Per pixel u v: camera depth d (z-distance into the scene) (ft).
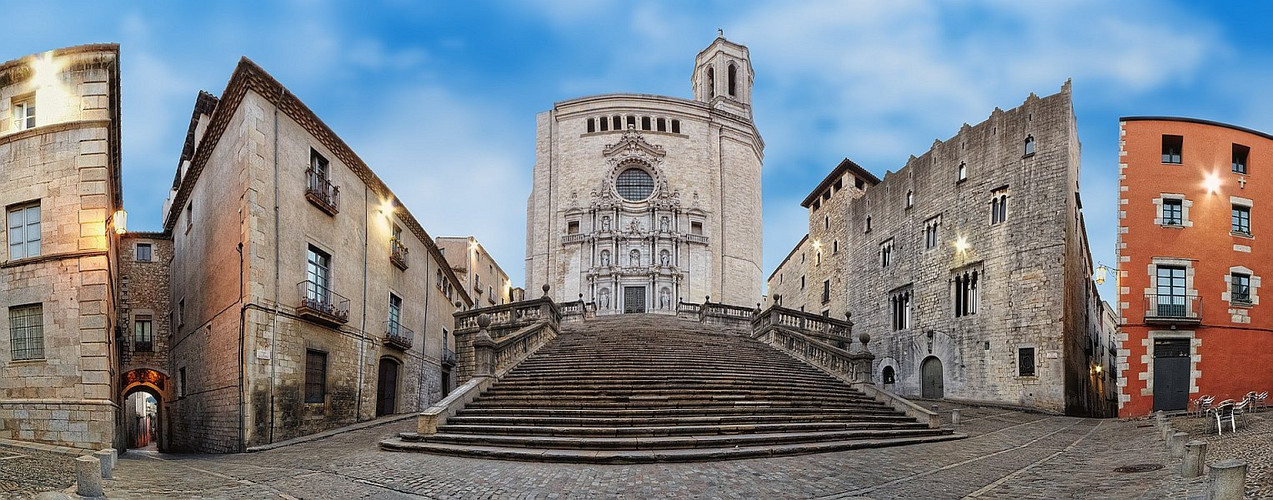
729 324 132.87
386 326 92.53
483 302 213.25
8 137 59.62
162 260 95.14
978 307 108.06
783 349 90.79
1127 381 82.69
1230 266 85.05
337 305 76.07
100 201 58.34
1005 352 102.06
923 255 122.52
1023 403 98.02
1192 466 30.99
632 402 57.62
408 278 104.27
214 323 68.39
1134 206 85.66
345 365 77.87
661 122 202.80
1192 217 85.46
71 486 32.65
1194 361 82.48
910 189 128.36
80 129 59.06
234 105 66.44
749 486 35.40
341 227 79.05
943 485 35.35
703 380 66.59
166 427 89.15
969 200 112.47
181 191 87.56
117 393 75.72
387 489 35.09
